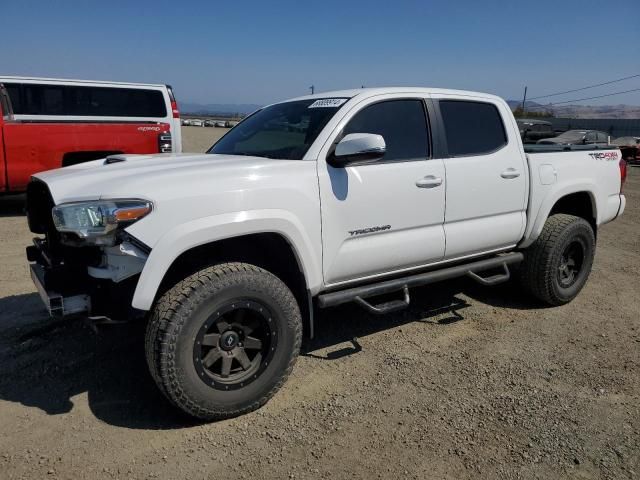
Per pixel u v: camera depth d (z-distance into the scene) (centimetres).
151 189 284
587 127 5041
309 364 381
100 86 1013
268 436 295
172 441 288
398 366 379
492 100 451
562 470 269
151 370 286
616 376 368
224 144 429
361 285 380
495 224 440
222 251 334
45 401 325
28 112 952
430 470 268
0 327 426
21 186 895
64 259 306
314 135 354
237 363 315
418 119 398
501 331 446
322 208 336
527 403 331
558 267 489
